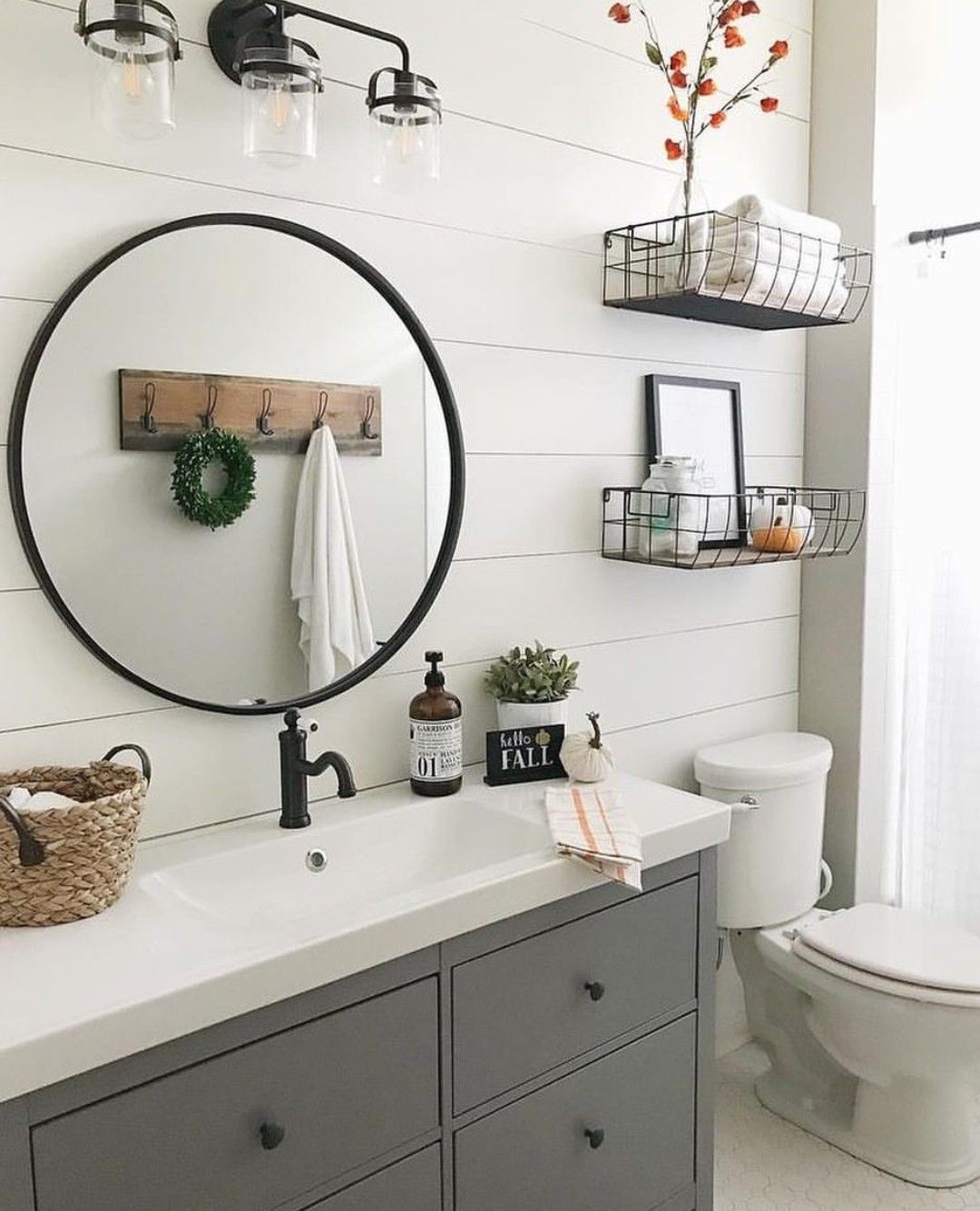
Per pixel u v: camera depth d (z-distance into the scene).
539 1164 1.72
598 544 2.29
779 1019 2.55
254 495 1.78
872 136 2.54
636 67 2.25
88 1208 1.25
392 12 1.88
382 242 1.91
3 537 1.56
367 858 1.83
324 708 1.91
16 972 1.31
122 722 1.69
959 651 2.74
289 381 1.80
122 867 1.49
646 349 2.34
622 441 2.31
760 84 2.52
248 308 1.75
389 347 1.91
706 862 1.93
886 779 2.81
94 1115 1.25
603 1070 1.80
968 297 2.69
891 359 2.66
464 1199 1.63
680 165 2.35
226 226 1.72
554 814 1.82
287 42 1.56
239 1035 1.36
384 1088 1.51
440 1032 1.57
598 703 2.33
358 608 1.91
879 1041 2.22
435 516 1.99
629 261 2.21
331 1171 1.46
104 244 1.62
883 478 2.68
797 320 2.40
